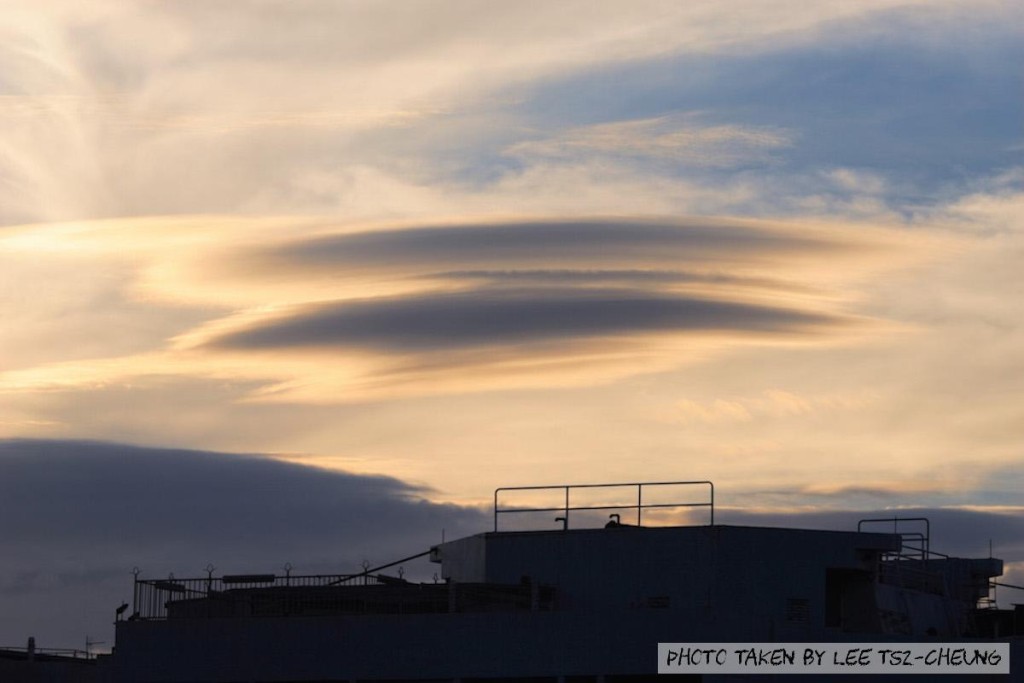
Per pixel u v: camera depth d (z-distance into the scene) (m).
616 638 80.94
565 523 90.19
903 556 97.69
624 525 89.88
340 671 82.94
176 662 84.50
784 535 86.69
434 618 82.75
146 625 85.19
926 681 80.81
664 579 86.25
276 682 83.44
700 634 80.50
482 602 85.00
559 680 80.81
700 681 80.25
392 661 82.56
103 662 96.69
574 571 87.81
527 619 81.81
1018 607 98.38
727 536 85.81
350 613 84.88
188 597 86.56
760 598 85.62
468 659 81.88
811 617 86.12
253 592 86.19
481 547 90.25
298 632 83.81
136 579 86.56
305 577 86.62
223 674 83.94
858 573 88.50
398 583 87.12
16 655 106.94
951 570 106.88
